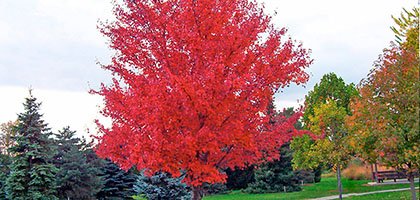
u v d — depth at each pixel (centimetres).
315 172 4375
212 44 816
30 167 2395
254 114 874
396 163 1184
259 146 916
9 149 2430
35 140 2456
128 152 868
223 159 930
